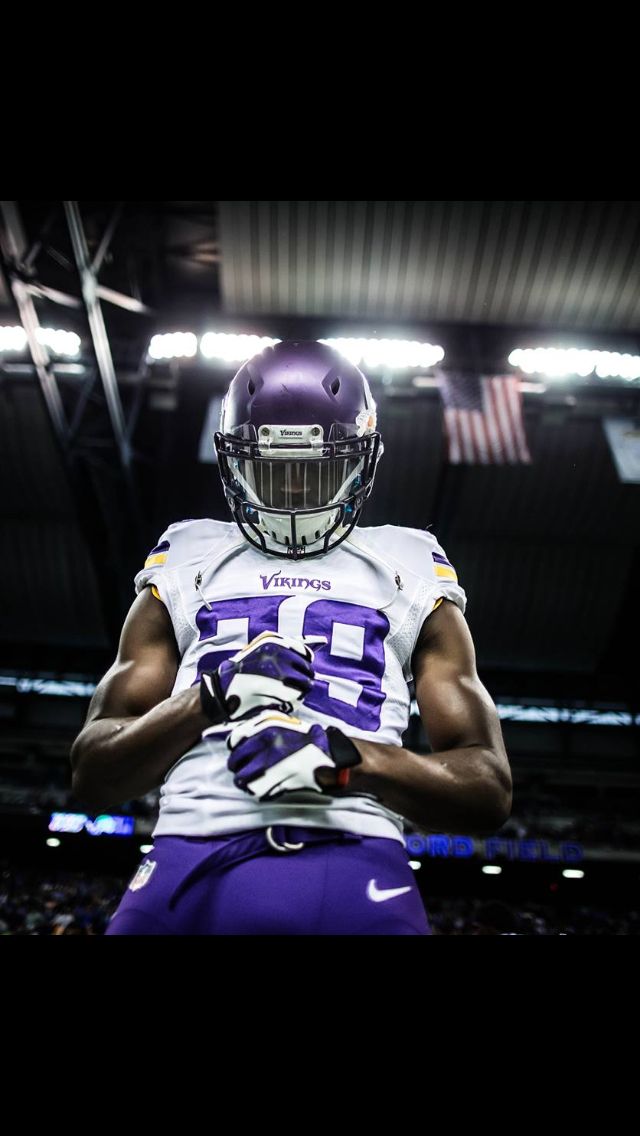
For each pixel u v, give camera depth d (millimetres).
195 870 960
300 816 984
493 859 14578
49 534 16266
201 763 1073
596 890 14531
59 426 12062
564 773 18156
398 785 1021
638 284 12125
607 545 16219
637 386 13195
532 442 14594
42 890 13875
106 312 12664
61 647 18578
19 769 17594
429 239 11578
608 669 18625
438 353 12469
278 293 12391
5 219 10000
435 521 15617
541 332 12875
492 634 17578
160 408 12969
